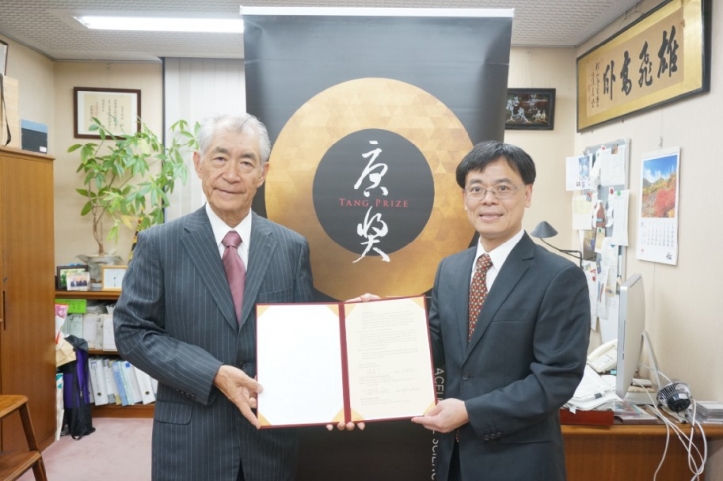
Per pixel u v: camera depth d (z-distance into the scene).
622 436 1.91
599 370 2.31
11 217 2.85
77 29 3.27
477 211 1.34
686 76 2.18
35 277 3.06
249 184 1.35
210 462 1.31
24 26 3.21
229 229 1.42
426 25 1.77
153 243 1.37
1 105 2.78
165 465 1.31
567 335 1.28
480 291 1.37
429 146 1.78
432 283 1.80
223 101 3.92
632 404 2.06
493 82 1.78
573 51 3.47
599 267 3.01
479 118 1.78
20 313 2.93
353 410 1.33
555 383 1.24
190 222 1.40
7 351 2.82
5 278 2.80
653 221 2.45
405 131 1.78
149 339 1.30
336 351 1.37
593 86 3.13
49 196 3.19
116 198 3.59
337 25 1.77
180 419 1.32
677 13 2.24
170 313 1.34
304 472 1.79
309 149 1.78
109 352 3.68
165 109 3.92
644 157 2.53
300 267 1.47
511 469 1.28
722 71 1.99
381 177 1.79
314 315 1.38
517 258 1.34
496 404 1.24
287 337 1.36
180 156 3.75
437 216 1.79
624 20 2.82
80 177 3.98
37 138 3.13
